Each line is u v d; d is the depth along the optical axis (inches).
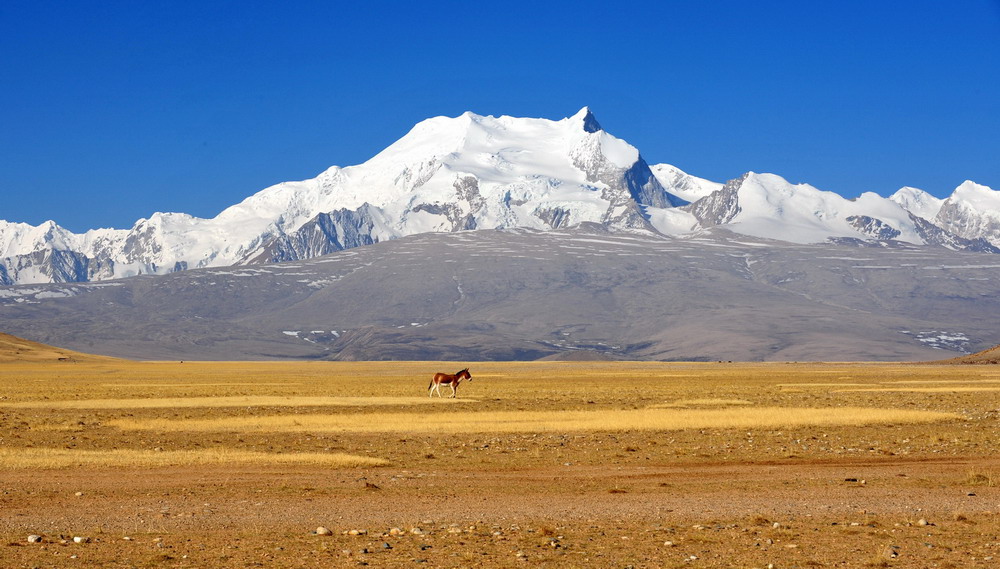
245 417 4375.0
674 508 1946.4
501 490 2181.3
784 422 3779.5
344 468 2568.9
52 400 6102.4
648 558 1503.4
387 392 7106.3
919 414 4111.7
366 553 1537.9
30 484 2237.9
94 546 1583.4
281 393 6998.0
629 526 1758.1
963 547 1576.0
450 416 4276.6
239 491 2150.6
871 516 1854.1
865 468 2573.8
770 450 2972.4
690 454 2883.9
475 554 1530.5
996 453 2888.8
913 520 1808.6
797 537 1659.7
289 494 2114.9
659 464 2682.1
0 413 4803.2
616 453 2910.9
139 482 2277.3
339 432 3570.4
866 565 1456.7
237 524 1779.0
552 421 3922.2
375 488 2192.4
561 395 6412.4
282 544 1606.8
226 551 1551.4
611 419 3934.5
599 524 1780.3
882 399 5738.2
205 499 2046.0
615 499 2058.3
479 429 3622.0
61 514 1862.7
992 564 1462.8
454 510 1927.9
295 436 3444.9
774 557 1507.1
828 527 1743.4
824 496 2085.4
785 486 2237.9
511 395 6451.8
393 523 1795.0
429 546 1592.0
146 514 1867.6
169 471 2470.5
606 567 1449.3
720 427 3651.6
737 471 2519.7
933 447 3043.8
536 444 3154.5
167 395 6752.0
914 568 1440.7
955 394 6348.4
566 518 1841.8
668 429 3599.9
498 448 3046.3
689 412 4355.3
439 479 2354.8
